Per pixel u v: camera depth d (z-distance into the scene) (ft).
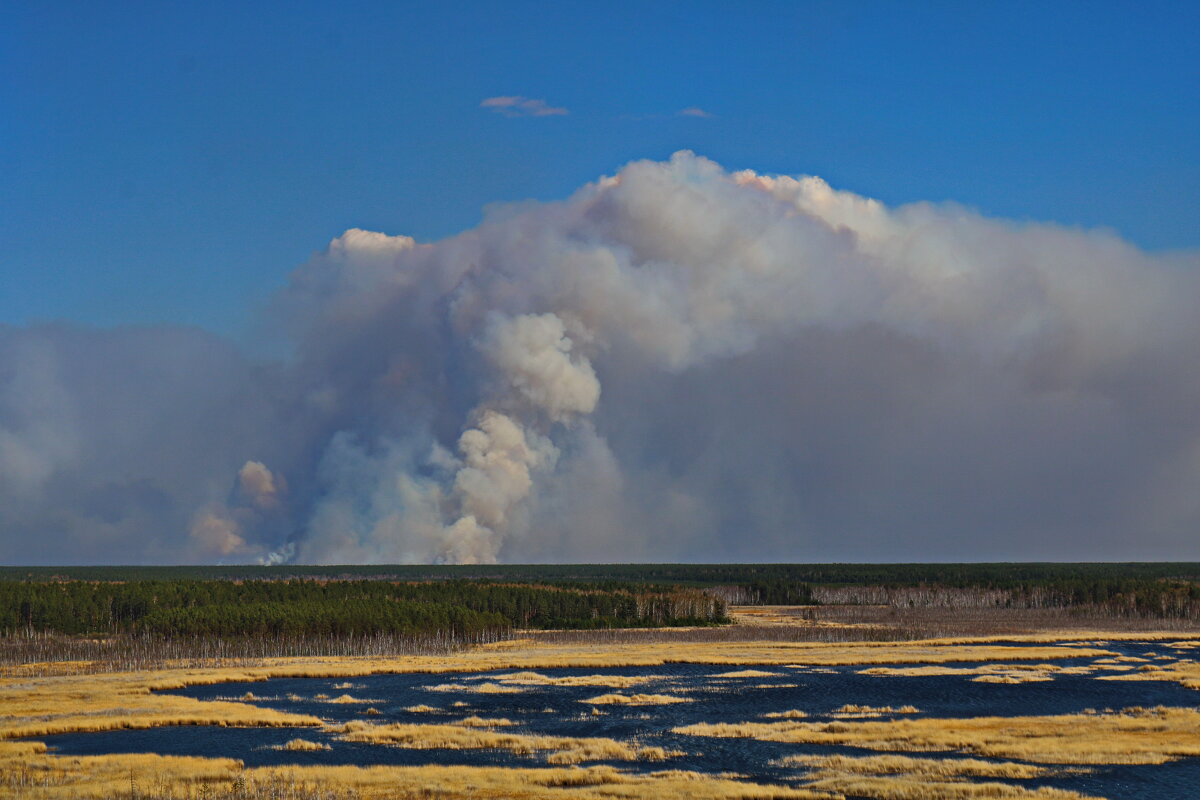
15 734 354.33
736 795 258.57
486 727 381.19
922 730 350.84
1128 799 260.62
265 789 263.90
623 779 278.46
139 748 333.62
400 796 260.62
